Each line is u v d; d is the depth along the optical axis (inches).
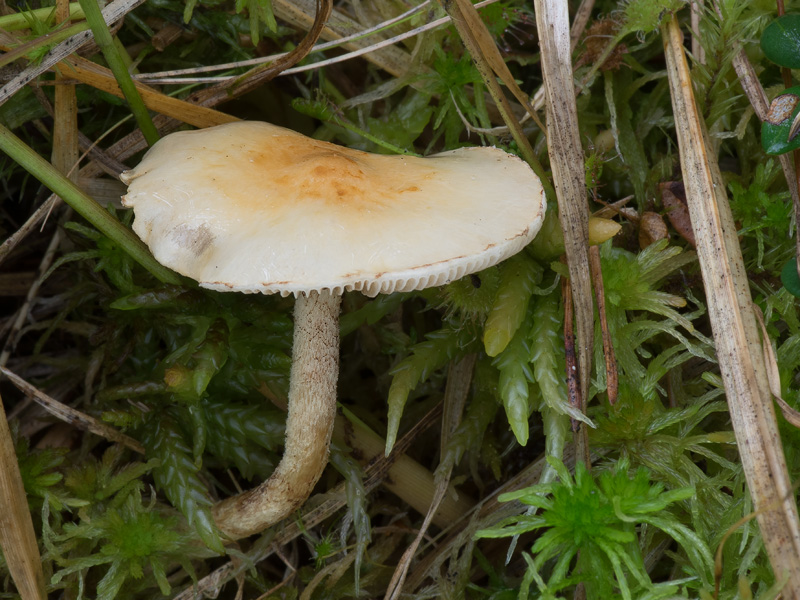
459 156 6.5
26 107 7.0
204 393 6.9
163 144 6.3
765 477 5.9
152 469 6.9
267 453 7.0
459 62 7.1
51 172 6.2
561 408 6.3
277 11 7.1
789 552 5.7
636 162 7.2
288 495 6.5
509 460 7.2
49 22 6.4
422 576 6.9
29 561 6.2
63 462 7.0
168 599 6.7
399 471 7.0
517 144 6.7
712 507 6.3
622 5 7.0
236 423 6.9
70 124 6.8
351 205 5.8
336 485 7.0
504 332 6.4
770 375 6.1
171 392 6.7
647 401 6.4
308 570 6.9
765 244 6.9
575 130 6.4
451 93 7.1
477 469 7.2
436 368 7.0
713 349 6.8
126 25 7.1
